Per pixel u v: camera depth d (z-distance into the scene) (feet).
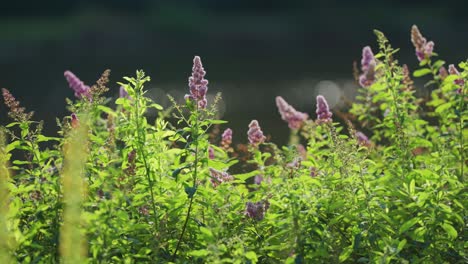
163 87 138.92
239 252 21.42
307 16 263.29
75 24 243.60
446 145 27.48
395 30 250.37
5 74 160.76
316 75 157.99
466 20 249.14
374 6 259.39
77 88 30.55
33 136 24.27
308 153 27.53
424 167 28.04
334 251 22.81
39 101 112.37
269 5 282.97
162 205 23.88
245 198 25.09
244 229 24.43
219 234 22.63
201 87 24.04
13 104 24.23
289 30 256.11
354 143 24.97
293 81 148.15
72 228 19.38
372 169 25.80
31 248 22.56
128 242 22.52
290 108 31.50
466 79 27.86
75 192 19.90
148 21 251.80
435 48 191.21
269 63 191.21
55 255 22.26
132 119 23.85
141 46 239.71
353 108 33.47
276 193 23.81
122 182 22.84
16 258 21.68
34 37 230.89
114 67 178.70
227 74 166.61
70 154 20.88
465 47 193.36
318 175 25.44
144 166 23.99
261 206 24.34
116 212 21.29
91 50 229.04
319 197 23.63
